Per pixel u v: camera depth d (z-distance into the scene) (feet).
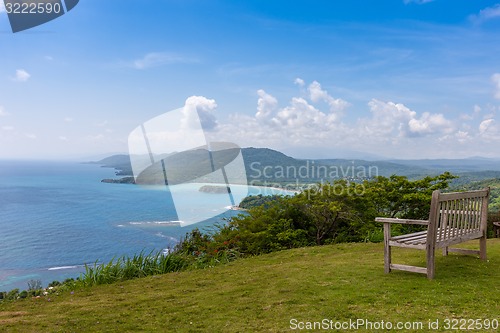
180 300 17.80
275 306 15.74
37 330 14.21
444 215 19.38
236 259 31.45
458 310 14.37
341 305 15.33
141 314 15.84
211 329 13.56
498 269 20.61
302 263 24.89
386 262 19.93
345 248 30.83
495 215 41.75
